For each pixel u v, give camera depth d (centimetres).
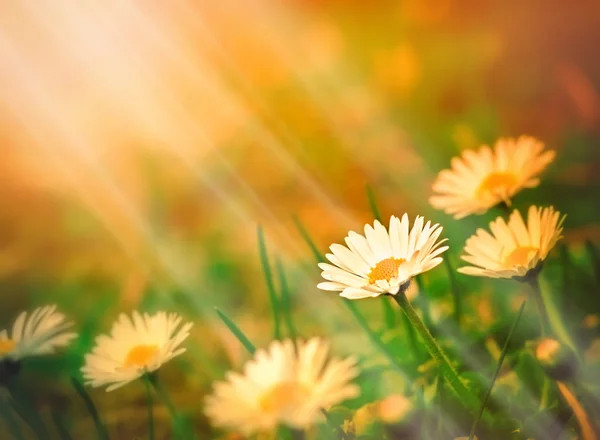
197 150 68
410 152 61
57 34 73
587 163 50
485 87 66
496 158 36
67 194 67
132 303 46
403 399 32
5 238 62
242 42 76
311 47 74
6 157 71
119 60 74
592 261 36
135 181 67
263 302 43
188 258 52
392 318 37
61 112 72
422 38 71
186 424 36
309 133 67
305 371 31
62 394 39
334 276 31
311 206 57
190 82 74
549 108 61
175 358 39
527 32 67
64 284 52
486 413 33
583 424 32
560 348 32
